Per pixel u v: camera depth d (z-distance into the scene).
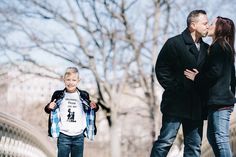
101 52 24.12
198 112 6.17
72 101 7.23
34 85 26.38
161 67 6.28
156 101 23.20
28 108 31.12
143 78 23.67
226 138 6.00
